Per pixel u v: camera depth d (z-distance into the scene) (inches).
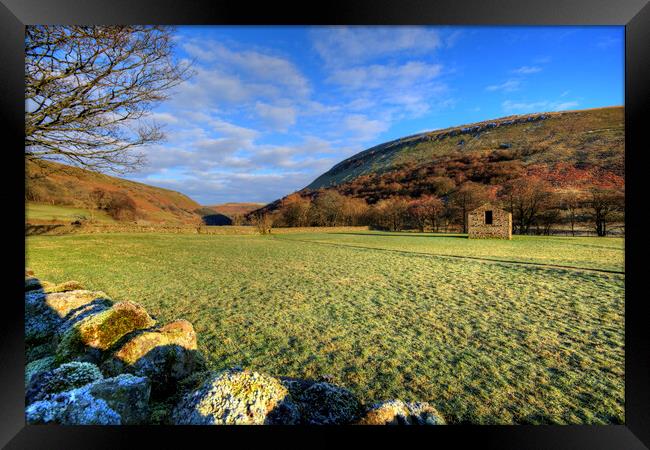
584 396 173.3
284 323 294.0
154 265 637.9
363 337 260.2
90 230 1505.9
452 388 183.0
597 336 260.5
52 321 154.2
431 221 2346.2
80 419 91.5
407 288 436.8
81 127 237.3
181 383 125.3
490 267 610.2
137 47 219.5
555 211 1844.2
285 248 1023.6
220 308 342.6
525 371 202.5
